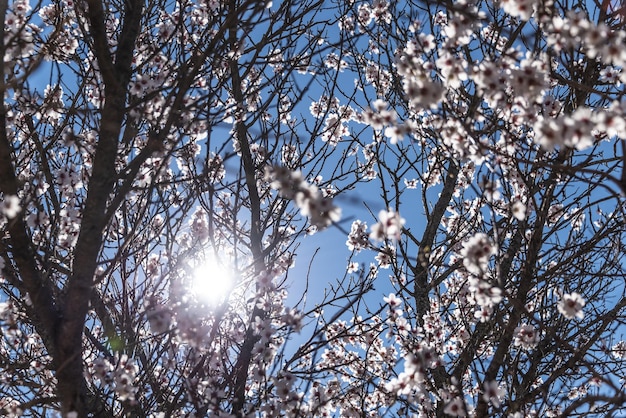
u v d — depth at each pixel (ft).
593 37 8.88
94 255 10.75
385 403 16.01
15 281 12.00
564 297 11.07
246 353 14.78
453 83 10.38
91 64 13.03
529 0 9.61
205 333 11.28
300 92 12.41
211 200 11.48
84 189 14.55
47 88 13.89
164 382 14.96
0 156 10.47
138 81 12.81
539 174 14.11
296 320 12.83
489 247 10.27
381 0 16.55
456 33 10.41
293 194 8.53
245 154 17.12
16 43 10.57
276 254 16.37
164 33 14.60
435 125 11.72
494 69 10.20
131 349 13.57
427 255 16.17
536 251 13.17
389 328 14.82
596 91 10.21
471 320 17.65
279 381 12.91
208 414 13.15
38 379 15.43
